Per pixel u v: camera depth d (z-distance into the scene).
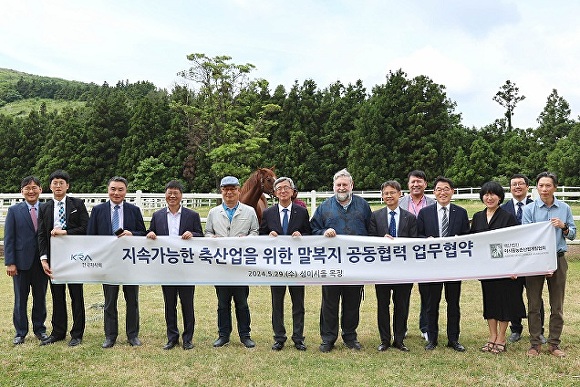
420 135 34.34
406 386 3.75
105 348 4.68
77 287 4.82
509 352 4.59
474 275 4.57
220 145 29.59
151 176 35.47
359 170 34.19
